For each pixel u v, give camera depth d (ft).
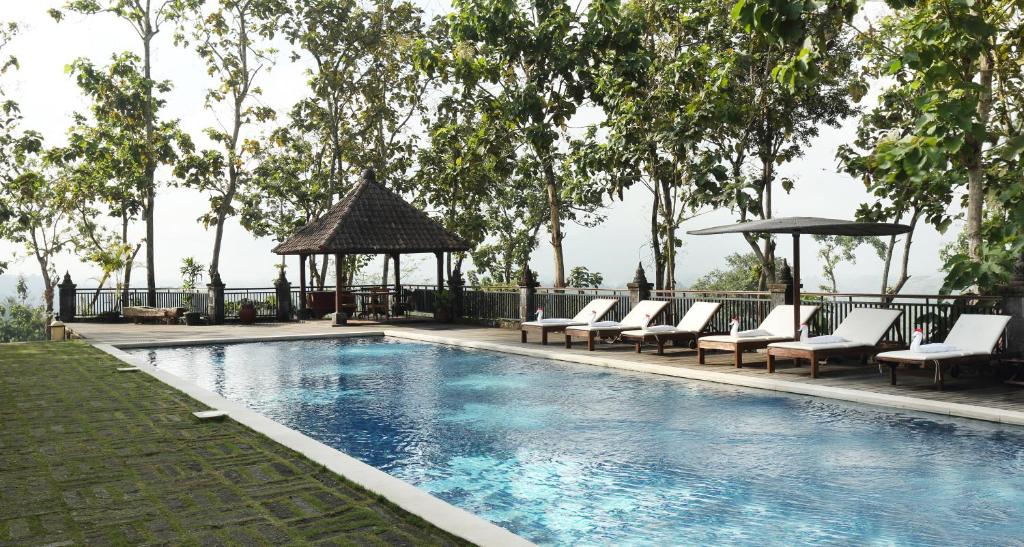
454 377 43.83
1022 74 47.09
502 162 91.76
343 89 127.75
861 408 32.60
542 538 17.51
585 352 51.75
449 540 15.05
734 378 39.37
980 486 21.36
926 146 35.55
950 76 36.94
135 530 15.71
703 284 184.65
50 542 15.03
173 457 22.00
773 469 23.39
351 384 41.52
